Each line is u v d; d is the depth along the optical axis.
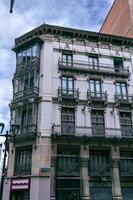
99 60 29.55
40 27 28.64
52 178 22.20
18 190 22.55
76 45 29.52
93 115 26.38
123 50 31.12
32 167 22.67
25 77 27.27
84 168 23.50
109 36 30.70
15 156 24.39
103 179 23.78
